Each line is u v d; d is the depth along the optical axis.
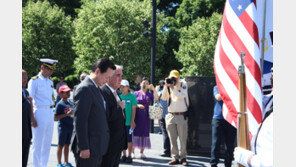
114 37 21.69
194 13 27.39
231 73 2.84
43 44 25.02
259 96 2.65
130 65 21.64
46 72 5.59
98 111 3.69
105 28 21.89
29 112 4.91
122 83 7.01
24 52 24.73
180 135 6.87
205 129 7.81
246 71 2.71
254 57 2.69
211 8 26.77
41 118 5.46
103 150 3.76
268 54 2.89
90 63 22.05
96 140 3.64
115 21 21.75
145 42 21.81
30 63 24.84
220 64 2.92
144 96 7.57
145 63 22.14
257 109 2.64
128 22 21.92
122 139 4.77
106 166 4.64
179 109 6.81
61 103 6.23
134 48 22.02
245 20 2.75
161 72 28.16
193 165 6.91
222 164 6.99
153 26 12.23
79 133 3.49
